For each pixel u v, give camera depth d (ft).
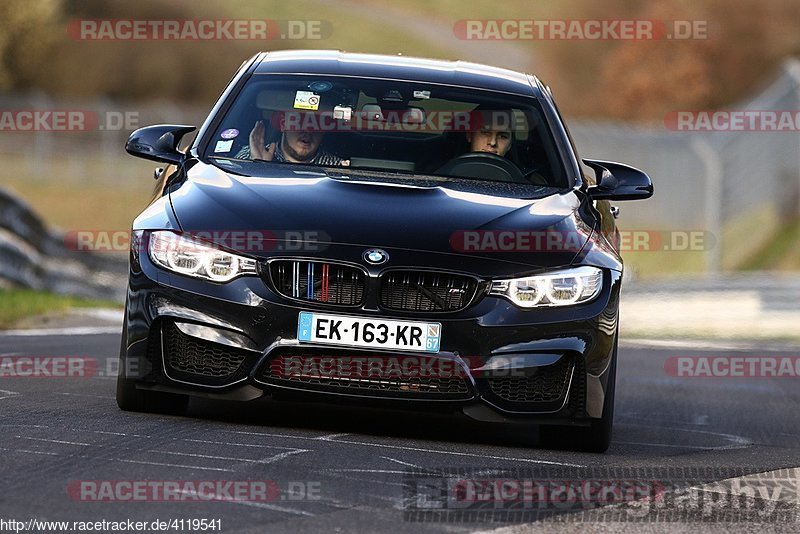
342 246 59.88
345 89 75.31
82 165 424.05
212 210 62.23
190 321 60.08
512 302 60.08
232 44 646.74
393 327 59.16
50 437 55.36
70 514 42.24
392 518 44.98
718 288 197.26
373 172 69.15
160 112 457.68
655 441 71.00
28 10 598.34
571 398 61.11
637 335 172.04
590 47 606.96
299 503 45.96
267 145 71.05
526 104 76.69
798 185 306.35
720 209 301.22
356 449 57.52
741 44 523.70
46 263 171.12
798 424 83.51
